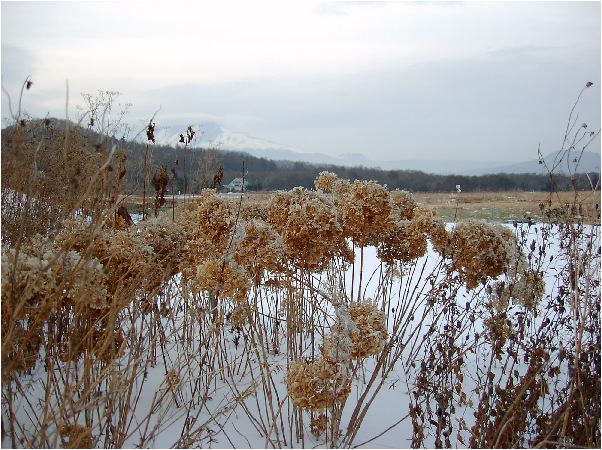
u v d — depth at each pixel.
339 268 4.39
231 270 2.84
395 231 3.95
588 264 3.33
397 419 3.45
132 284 2.91
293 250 3.11
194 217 3.59
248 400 3.56
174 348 4.18
